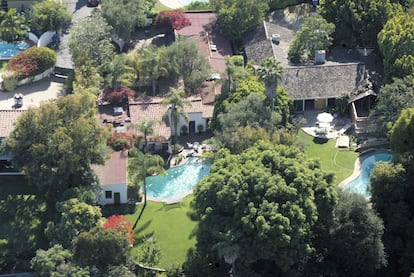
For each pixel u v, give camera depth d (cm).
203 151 14025
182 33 16625
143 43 16888
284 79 14800
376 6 15712
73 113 12650
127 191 13025
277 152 11700
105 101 14700
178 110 13725
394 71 14362
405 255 11512
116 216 12100
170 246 12075
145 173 12775
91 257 11075
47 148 12294
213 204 11194
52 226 11650
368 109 14625
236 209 10912
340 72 14938
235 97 13712
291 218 10812
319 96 14712
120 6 16425
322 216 11369
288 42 16225
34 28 16762
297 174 11200
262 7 16712
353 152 13850
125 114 14412
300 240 10944
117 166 13088
